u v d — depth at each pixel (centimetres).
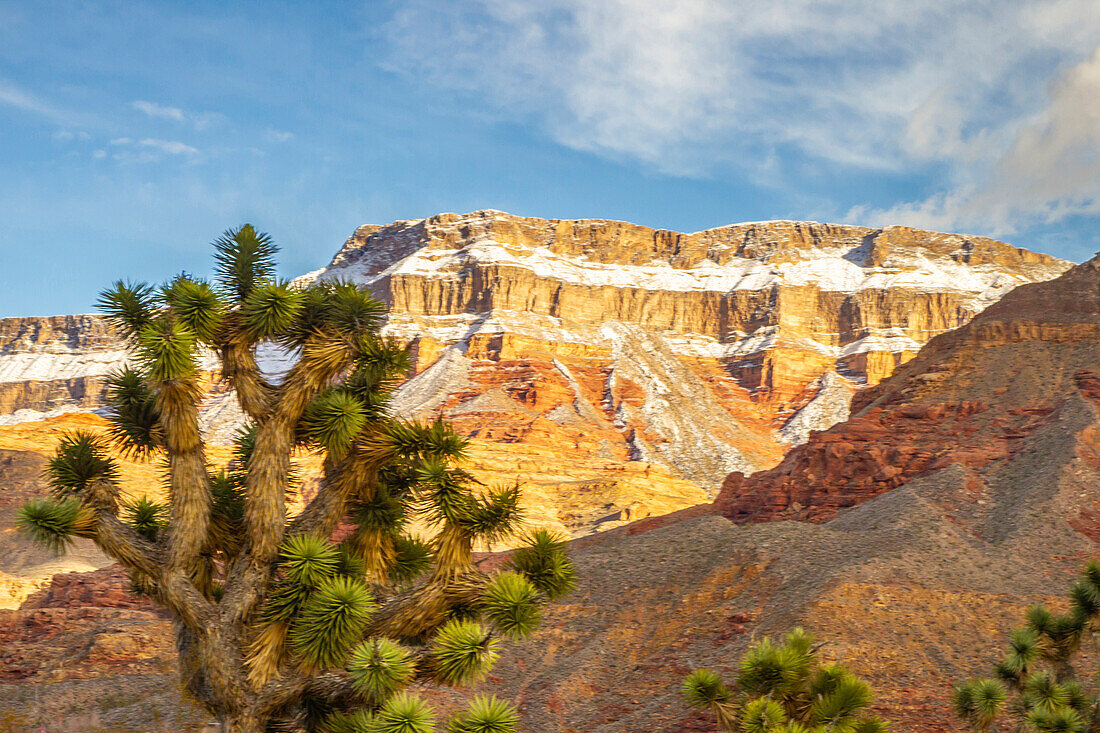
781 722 1183
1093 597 1524
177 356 1050
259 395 1149
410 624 1084
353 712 1040
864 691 1232
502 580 1066
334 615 966
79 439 1155
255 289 1148
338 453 1136
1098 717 1388
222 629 1076
